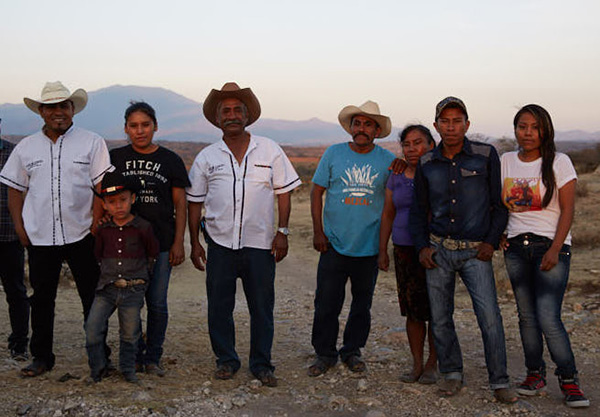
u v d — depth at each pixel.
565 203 4.32
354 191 5.16
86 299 5.00
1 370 4.98
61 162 4.78
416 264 4.93
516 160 4.55
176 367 5.44
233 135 5.12
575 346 6.02
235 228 5.01
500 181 4.52
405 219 4.94
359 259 5.24
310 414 4.30
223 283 5.07
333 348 5.37
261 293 5.04
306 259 15.09
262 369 5.02
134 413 4.09
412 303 4.93
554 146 4.39
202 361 5.77
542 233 4.41
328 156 5.34
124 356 4.74
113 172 4.61
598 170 34.09
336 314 5.34
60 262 4.95
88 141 4.89
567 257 4.39
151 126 5.01
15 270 5.48
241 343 6.78
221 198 5.03
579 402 4.28
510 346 6.20
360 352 5.72
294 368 5.57
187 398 4.46
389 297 9.78
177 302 10.02
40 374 4.89
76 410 4.12
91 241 4.94
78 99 4.99
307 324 7.94
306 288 11.43
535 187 4.39
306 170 66.00
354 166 5.19
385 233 5.13
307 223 22.09
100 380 4.74
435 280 4.63
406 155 4.95
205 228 5.17
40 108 4.76
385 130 5.30
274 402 4.54
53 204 4.76
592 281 9.16
